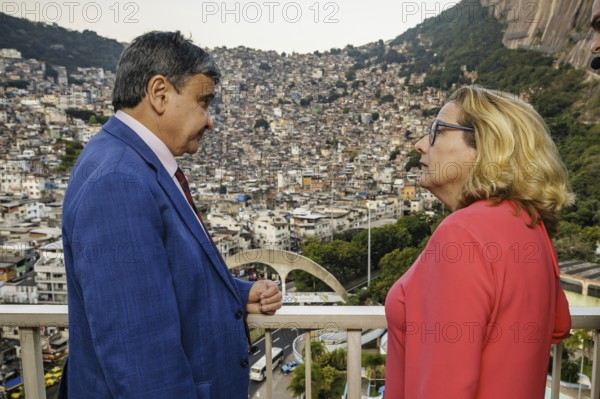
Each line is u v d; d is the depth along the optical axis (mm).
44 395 1728
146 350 909
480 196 988
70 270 1051
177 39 1101
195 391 986
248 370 1255
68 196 1011
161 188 1064
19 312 1626
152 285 936
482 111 1001
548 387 4305
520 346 859
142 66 1074
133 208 946
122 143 1059
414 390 938
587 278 13789
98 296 897
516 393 859
